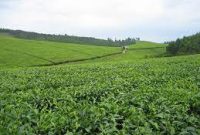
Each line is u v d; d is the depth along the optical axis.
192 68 36.16
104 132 11.33
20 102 15.98
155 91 19.17
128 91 19.92
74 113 12.69
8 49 128.88
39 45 152.12
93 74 32.38
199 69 34.47
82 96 18.39
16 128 11.03
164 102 15.48
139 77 27.25
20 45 143.88
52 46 153.38
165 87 21.23
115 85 21.28
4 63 100.31
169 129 12.30
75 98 17.45
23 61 105.50
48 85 25.45
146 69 37.22
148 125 12.23
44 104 16.64
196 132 12.55
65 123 11.74
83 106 14.06
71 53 132.12
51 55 121.50
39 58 112.88
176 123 12.88
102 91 19.25
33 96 17.47
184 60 54.12
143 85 22.09
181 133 12.07
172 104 15.58
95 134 11.66
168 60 58.41
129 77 28.84
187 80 25.00
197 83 22.64
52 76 31.89
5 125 11.45
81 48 155.75
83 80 27.33
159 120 13.12
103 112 12.97
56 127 11.34
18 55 116.19
